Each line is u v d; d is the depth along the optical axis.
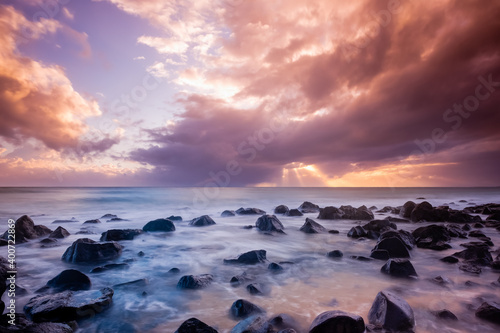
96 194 57.31
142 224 17.34
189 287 6.36
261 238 12.77
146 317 4.99
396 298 4.71
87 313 4.92
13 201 36.47
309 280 6.88
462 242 11.22
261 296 5.87
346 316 4.01
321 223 17.47
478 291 5.96
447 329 4.32
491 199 42.59
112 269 7.93
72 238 12.49
